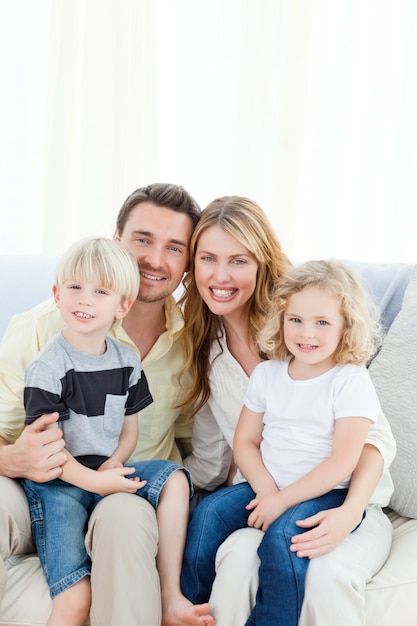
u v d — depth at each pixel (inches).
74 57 99.6
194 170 102.2
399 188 96.1
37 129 106.6
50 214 100.7
